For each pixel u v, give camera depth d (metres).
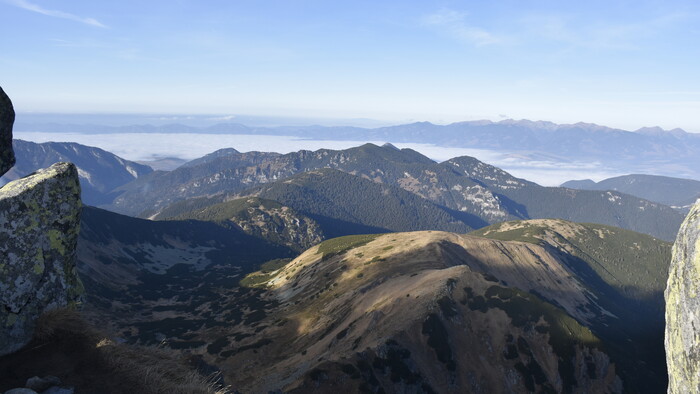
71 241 12.44
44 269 11.49
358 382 66.75
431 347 82.12
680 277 9.57
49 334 11.20
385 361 74.50
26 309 10.96
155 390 11.18
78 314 12.15
